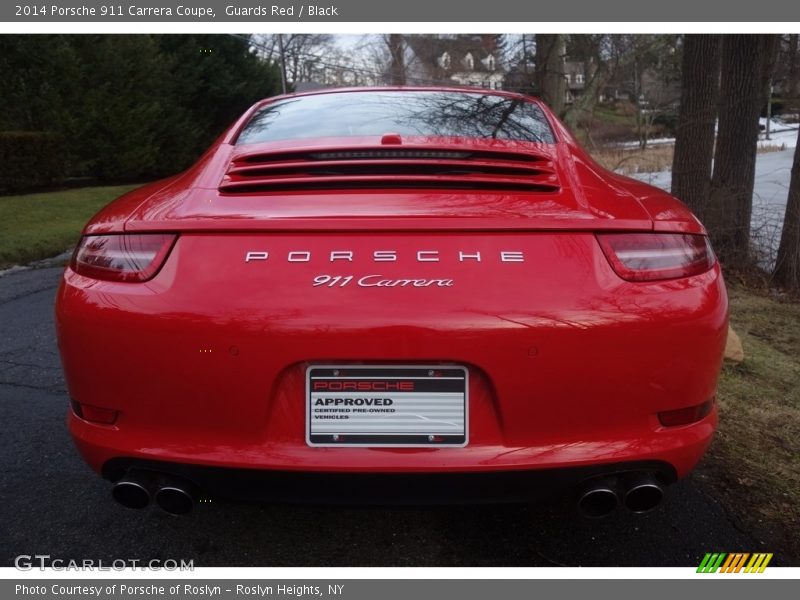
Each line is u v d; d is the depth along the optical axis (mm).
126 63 16672
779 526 2195
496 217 1670
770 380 3574
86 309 1659
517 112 2545
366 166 1953
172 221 1689
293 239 1644
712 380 1731
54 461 2676
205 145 21438
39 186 14945
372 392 1613
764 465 2602
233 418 1614
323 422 1622
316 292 1582
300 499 1656
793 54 11406
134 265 1667
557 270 1618
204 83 20656
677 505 2316
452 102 2600
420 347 1562
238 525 2229
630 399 1629
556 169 2055
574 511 2295
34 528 2203
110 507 2336
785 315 5090
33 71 14523
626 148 23688
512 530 2191
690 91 6508
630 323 1599
